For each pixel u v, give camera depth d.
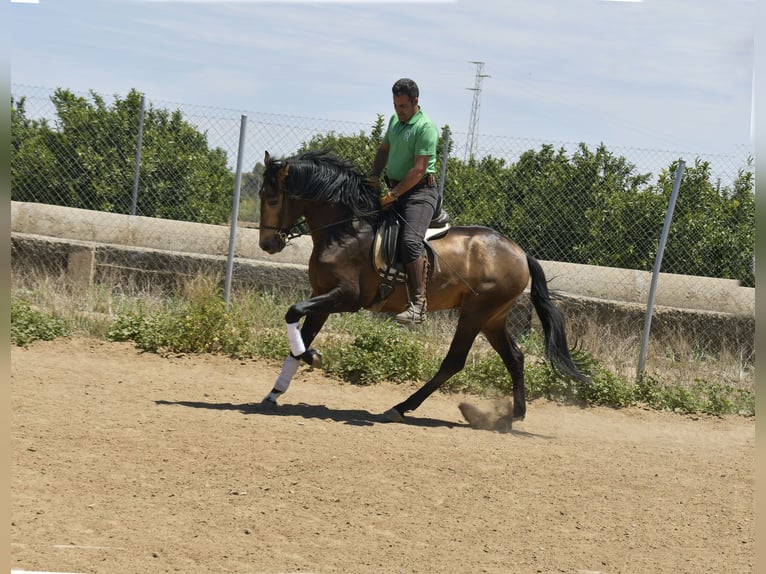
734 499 6.33
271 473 6.02
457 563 4.74
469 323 8.30
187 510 5.20
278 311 11.58
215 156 13.59
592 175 12.77
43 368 8.82
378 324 11.55
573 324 11.95
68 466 5.77
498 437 7.91
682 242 12.83
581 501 6.04
